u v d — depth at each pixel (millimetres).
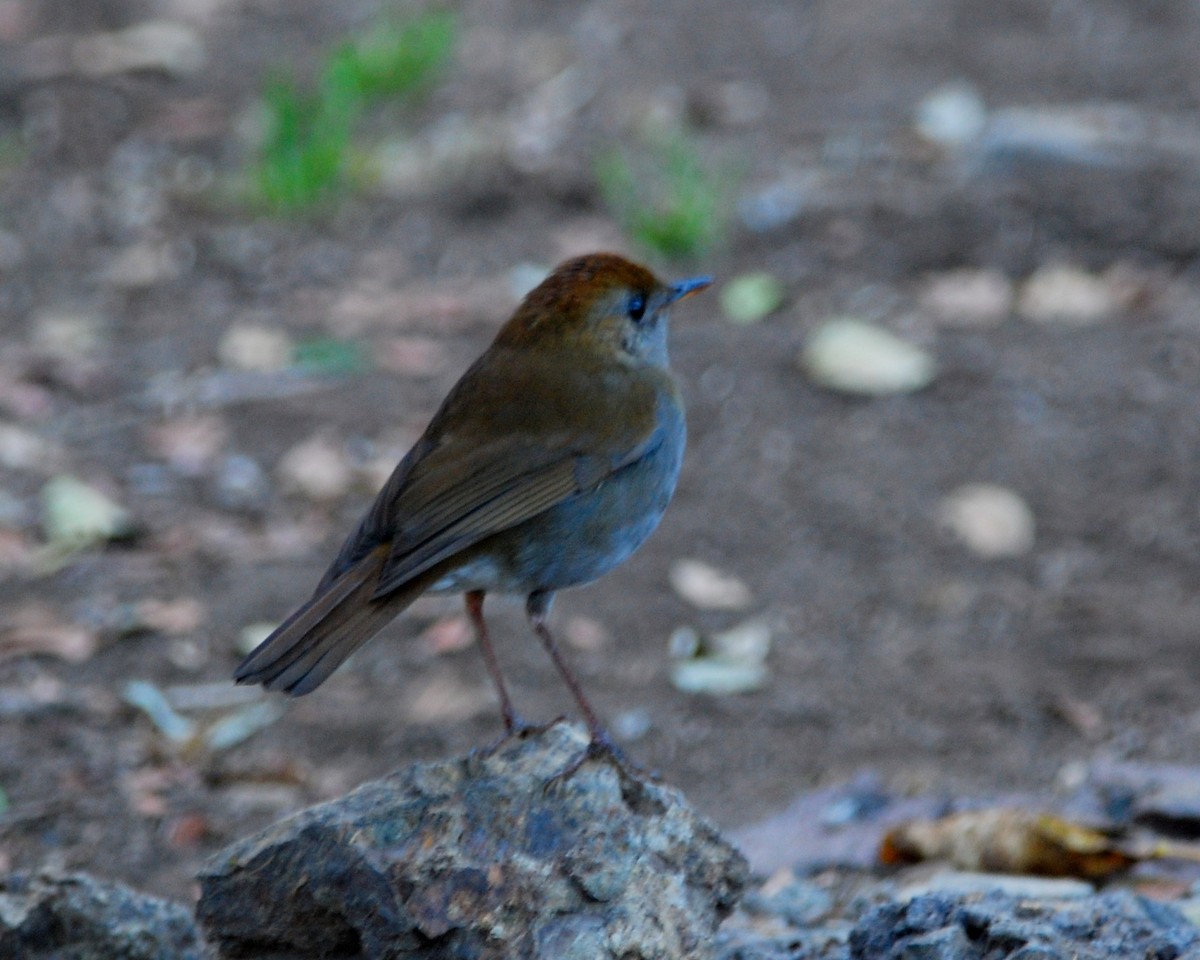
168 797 9602
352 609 6910
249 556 12008
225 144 18484
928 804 9273
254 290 15727
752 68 19797
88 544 12078
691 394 13828
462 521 7230
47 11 22141
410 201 17156
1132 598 11406
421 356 14500
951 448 13055
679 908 6453
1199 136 17234
